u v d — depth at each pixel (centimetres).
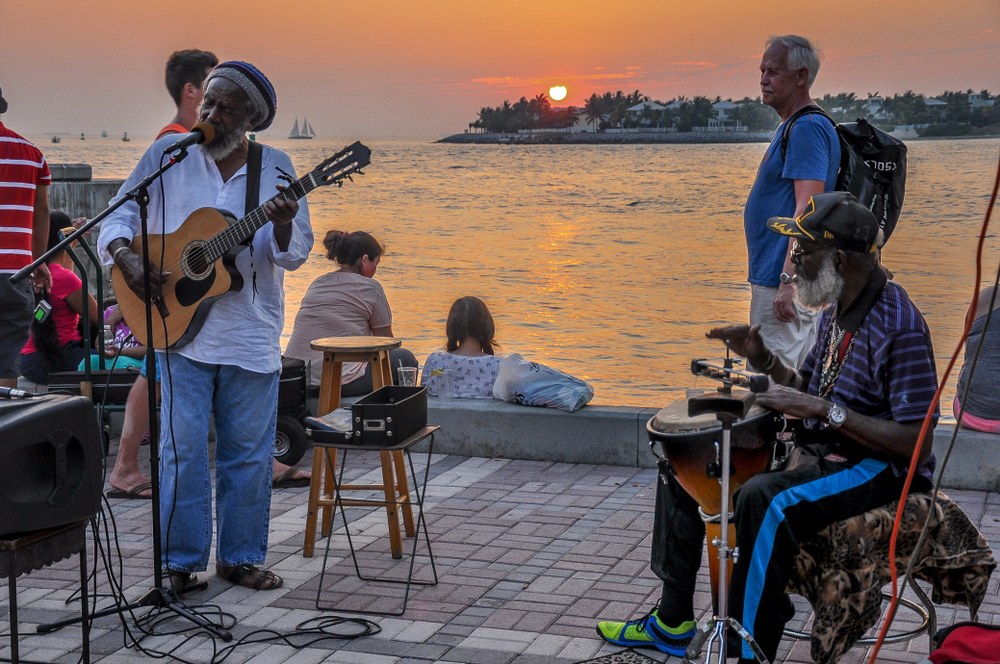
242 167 453
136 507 577
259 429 462
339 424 467
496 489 593
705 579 461
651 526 524
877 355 328
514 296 2216
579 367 1411
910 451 322
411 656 388
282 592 454
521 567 475
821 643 323
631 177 7775
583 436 637
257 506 464
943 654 306
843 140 527
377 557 493
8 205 602
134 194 406
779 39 534
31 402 337
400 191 6475
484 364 680
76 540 353
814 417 321
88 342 634
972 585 340
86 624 359
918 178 5375
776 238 538
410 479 614
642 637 392
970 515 520
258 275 459
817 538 326
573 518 539
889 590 438
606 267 2783
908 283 2177
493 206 5288
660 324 1817
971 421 565
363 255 689
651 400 1181
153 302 448
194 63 620
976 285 294
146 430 688
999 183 268
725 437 324
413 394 483
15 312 611
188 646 400
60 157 8319
